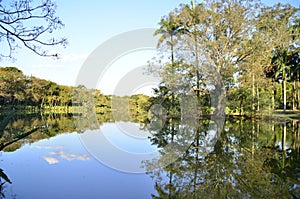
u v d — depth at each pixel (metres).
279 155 6.54
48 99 36.00
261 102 16.97
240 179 4.69
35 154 6.57
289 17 16.80
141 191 4.05
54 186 4.23
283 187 4.24
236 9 15.35
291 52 20.06
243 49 15.86
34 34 4.91
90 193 3.92
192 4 15.94
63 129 12.01
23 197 3.75
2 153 6.77
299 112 21.97
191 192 4.04
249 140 8.75
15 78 28.94
